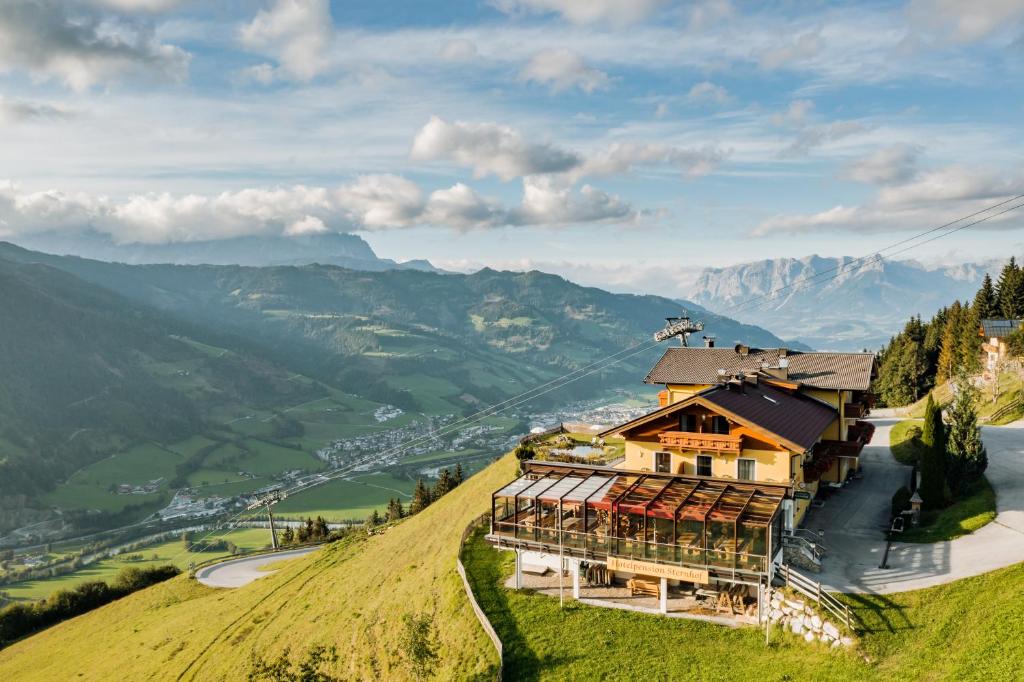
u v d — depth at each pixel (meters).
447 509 64.88
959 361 103.69
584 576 42.00
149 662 60.47
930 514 44.75
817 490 51.31
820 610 32.66
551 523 43.06
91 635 79.69
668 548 36.75
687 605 37.53
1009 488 46.44
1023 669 26.42
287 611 58.53
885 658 29.88
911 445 66.19
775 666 31.39
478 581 43.16
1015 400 75.00
